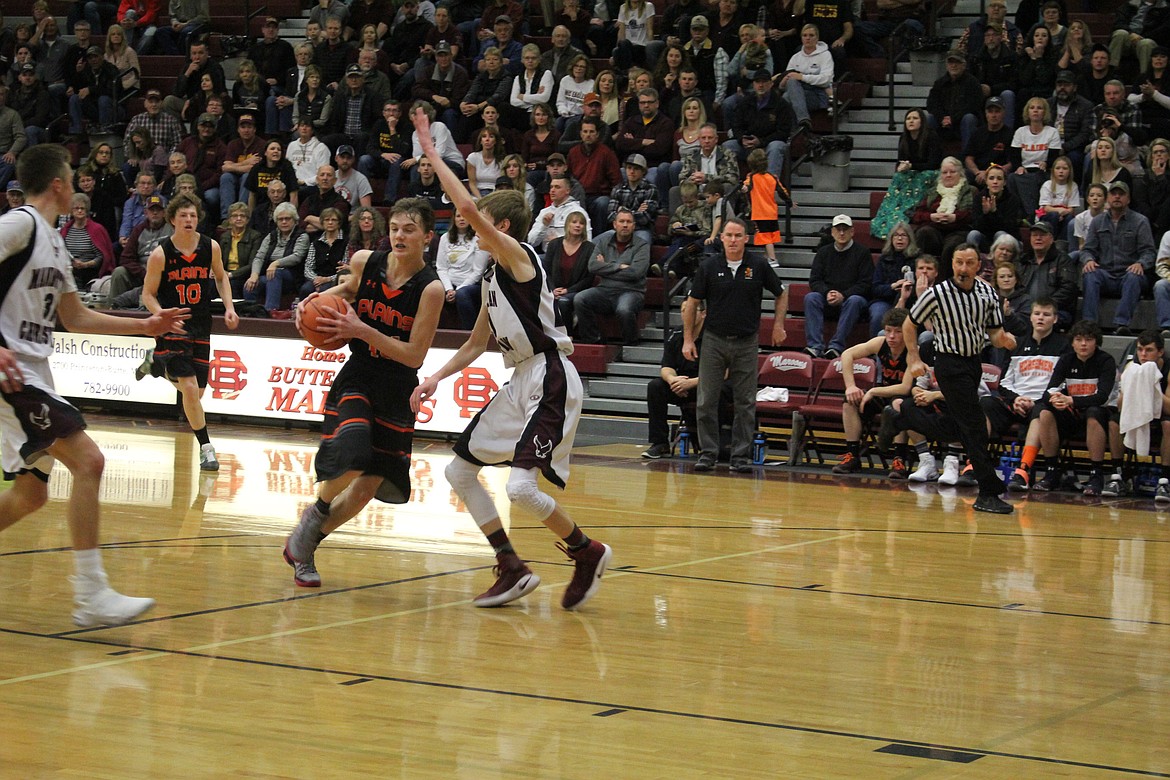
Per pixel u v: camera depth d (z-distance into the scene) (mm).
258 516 8773
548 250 15609
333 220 16281
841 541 8570
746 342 12305
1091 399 11711
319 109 19281
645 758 3898
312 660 5008
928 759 3967
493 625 5758
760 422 13625
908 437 12406
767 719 4379
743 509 9945
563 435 5977
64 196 5500
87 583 5309
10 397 5207
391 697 4508
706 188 15539
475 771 3730
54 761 3697
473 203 5777
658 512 9648
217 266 11195
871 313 14203
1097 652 5586
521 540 8203
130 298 16797
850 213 16875
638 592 6656
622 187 16109
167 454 12234
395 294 6141
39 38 22250
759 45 17531
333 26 20188
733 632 5770
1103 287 14047
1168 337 13383
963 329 10117
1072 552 8430
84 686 4516
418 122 5848
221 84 20500
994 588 7070
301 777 3627
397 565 7207
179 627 5496
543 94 18484
